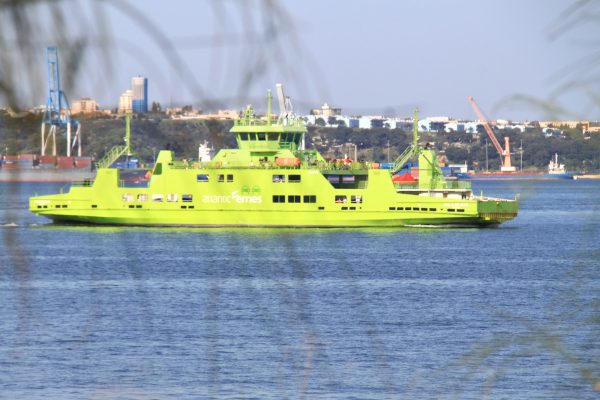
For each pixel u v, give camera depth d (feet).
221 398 440.04
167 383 465.88
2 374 484.33
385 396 441.27
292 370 484.33
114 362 511.40
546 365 464.24
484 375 461.78
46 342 562.25
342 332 602.85
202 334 587.27
